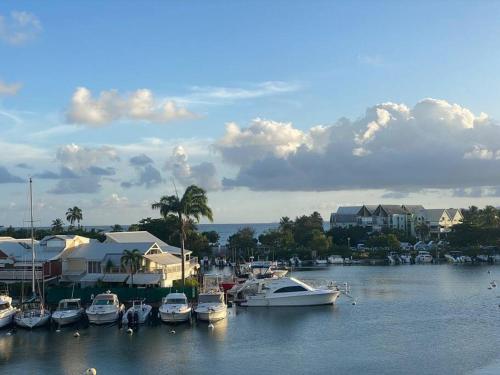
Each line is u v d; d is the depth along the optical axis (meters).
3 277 92.25
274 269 141.62
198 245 163.25
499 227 194.25
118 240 109.38
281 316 78.88
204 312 73.19
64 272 92.56
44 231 177.50
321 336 65.31
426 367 51.31
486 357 54.41
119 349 59.97
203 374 50.44
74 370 52.50
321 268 166.50
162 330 69.50
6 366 54.09
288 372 50.50
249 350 58.91
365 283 120.50
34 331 69.69
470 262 177.62
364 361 53.78
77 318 73.81
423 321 73.56
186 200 94.06
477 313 79.12
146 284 88.19
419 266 167.75
